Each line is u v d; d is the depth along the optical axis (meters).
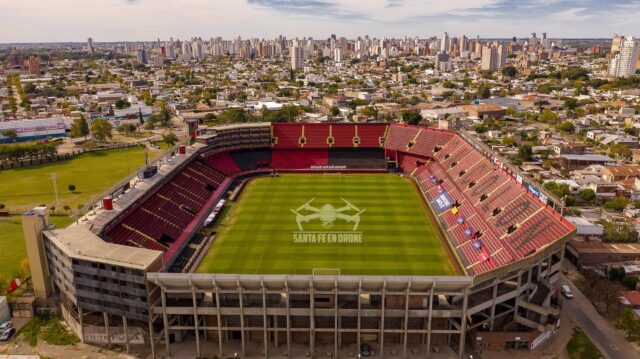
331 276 80.06
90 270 83.06
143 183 138.38
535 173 191.75
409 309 83.44
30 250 93.44
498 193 132.38
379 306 86.06
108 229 110.94
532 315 92.44
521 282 90.06
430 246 122.06
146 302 81.44
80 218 110.38
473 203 136.38
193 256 117.50
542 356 83.81
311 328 83.19
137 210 126.69
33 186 189.88
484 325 88.44
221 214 145.62
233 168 190.50
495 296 85.00
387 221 139.12
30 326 92.44
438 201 150.50
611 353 84.50
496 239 113.31
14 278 104.38
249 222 139.00
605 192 168.38
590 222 136.50
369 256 116.56
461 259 114.00
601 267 114.88
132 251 85.69
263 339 88.81
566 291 102.50
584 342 87.44
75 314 90.06
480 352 85.25
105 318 85.62
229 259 115.50
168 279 80.12
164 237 124.31
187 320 90.12
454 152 180.75
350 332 87.94
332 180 182.50
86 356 84.44
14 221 150.00
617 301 96.06
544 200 113.50
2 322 92.62
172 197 143.38
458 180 156.75
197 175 167.88
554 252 91.75
